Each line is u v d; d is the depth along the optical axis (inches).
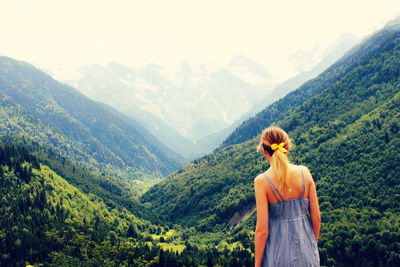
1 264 4124.0
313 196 244.5
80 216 6633.9
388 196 5418.3
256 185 245.8
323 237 4968.0
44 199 6205.7
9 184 6328.7
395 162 5880.9
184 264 4480.8
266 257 238.1
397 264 3907.5
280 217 237.1
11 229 4933.6
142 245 6043.3
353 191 6003.9
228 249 5718.5
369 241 4451.3
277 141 241.6
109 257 4138.8
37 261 4200.3
